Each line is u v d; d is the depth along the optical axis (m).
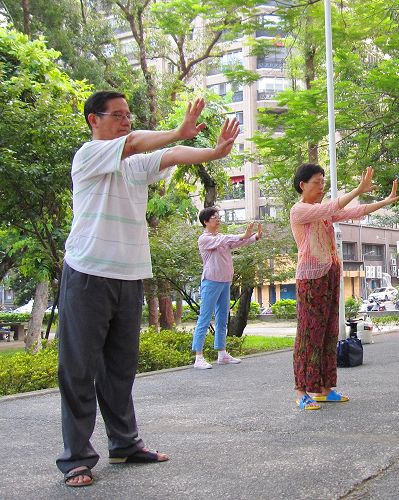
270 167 17.45
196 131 3.12
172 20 18.08
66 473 3.29
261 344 12.68
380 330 16.48
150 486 3.18
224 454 3.74
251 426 4.52
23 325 25.97
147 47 20.16
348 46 14.45
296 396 5.45
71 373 3.34
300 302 5.26
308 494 2.95
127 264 3.44
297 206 5.25
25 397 6.44
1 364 7.74
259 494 2.98
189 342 9.93
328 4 10.91
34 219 9.88
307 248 5.25
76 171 3.42
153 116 17.25
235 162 17.36
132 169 3.40
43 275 12.07
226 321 8.79
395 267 57.22
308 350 5.19
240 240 8.34
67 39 17.67
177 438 4.22
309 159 15.55
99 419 5.04
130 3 18.12
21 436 4.54
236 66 16.27
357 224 52.47
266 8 15.72
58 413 5.45
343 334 10.16
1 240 13.36
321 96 13.32
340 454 3.63
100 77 17.84
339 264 5.32
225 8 13.73
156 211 13.30
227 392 6.20
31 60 10.40
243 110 45.62
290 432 4.27
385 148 14.52
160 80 19.11
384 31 14.09
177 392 6.31
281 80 45.12
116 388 3.58
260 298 49.34
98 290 3.36
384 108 13.99
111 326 3.52
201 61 20.70
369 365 7.91
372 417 4.67
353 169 14.82
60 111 9.63
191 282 11.02
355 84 13.30
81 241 3.39
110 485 3.22
